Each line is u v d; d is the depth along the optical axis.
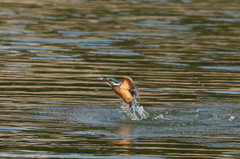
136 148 29.03
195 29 62.88
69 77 43.47
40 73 44.38
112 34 59.19
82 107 36.22
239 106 37.12
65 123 33.06
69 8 74.50
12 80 42.25
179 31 61.59
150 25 64.31
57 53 51.00
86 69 45.81
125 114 35.06
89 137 30.70
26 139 30.12
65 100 37.62
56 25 62.97
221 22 67.25
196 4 81.38
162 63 48.22
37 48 52.75
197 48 54.00
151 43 55.62
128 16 69.50
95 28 61.91
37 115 34.34
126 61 48.62
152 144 29.72
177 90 40.50
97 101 37.69
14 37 56.66
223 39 58.22
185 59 49.72
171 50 52.94
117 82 34.00
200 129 32.53
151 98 38.47
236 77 44.34
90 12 71.69
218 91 40.50
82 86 41.19
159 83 42.19
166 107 36.59
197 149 29.02
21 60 48.31
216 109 36.38
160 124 33.41
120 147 29.17
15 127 32.03
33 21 64.88
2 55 49.78
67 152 28.27
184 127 32.88
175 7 77.88
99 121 33.62
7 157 27.39
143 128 32.59
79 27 62.22
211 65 47.88
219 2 84.31
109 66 46.81
